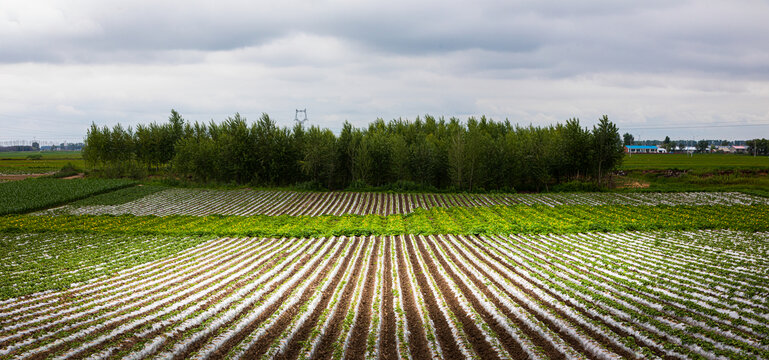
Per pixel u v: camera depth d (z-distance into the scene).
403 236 37.16
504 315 16.64
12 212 51.53
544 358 13.01
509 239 34.06
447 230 38.53
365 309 18.50
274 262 27.33
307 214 54.16
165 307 18.45
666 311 17.41
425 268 25.86
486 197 64.44
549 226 38.41
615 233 35.53
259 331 15.43
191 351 14.38
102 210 55.53
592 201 57.59
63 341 14.60
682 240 31.83
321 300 19.89
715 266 24.22
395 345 14.68
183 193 68.44
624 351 13.70
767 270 22.75
